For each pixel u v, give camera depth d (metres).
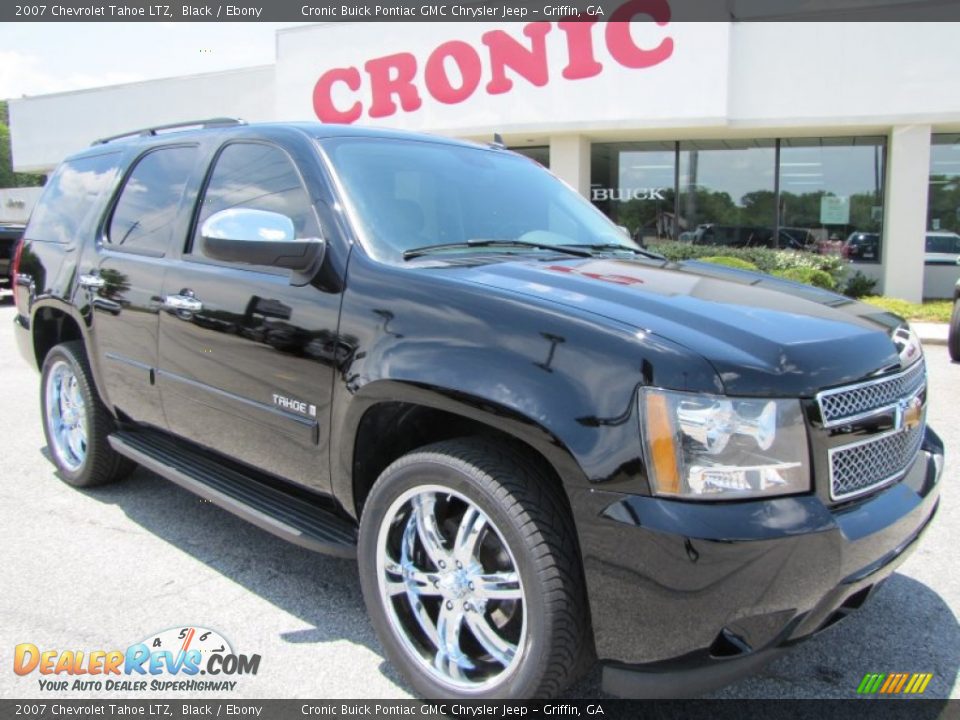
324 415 2.73
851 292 14.77
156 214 3.81
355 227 2.84
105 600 3.18
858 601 2.31
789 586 2.00
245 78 20.47
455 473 2.30
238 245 2.71
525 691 2.20
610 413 2.04
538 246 3.27
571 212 3.81
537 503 2.18
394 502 2.51
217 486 3.30
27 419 6.10
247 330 3.01
